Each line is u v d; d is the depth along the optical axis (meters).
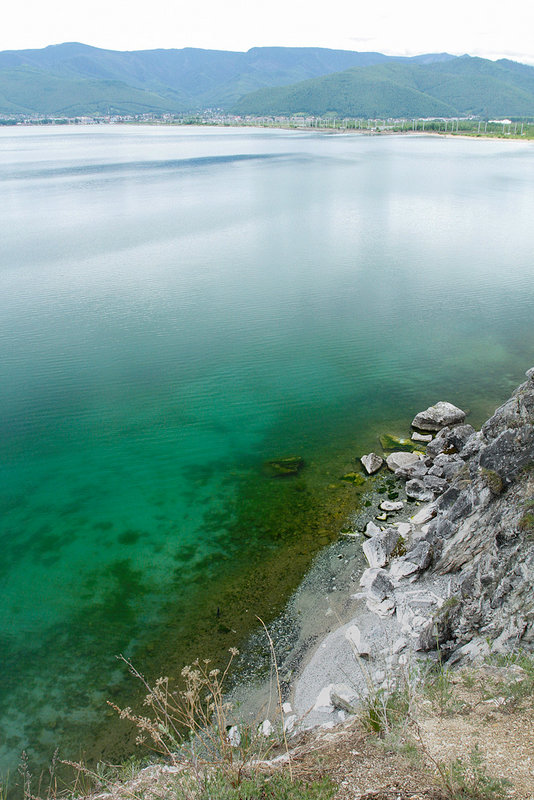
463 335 54.00
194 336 54.12
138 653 21.91
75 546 28.09
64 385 44.94
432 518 28.30
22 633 22.92
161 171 195.62
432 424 37.75
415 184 153.88
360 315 59.25
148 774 10.62
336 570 25.83
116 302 62.81
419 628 21.42
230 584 25.33
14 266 76.50
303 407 41.59
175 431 38.69
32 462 35.53
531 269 75.12
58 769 17.67
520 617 16.53
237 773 8.52
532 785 8.16
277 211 118.31
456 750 9.20
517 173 177.50
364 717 10.47
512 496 21.61
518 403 23.55
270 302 63.09
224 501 31.31
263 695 19.78
